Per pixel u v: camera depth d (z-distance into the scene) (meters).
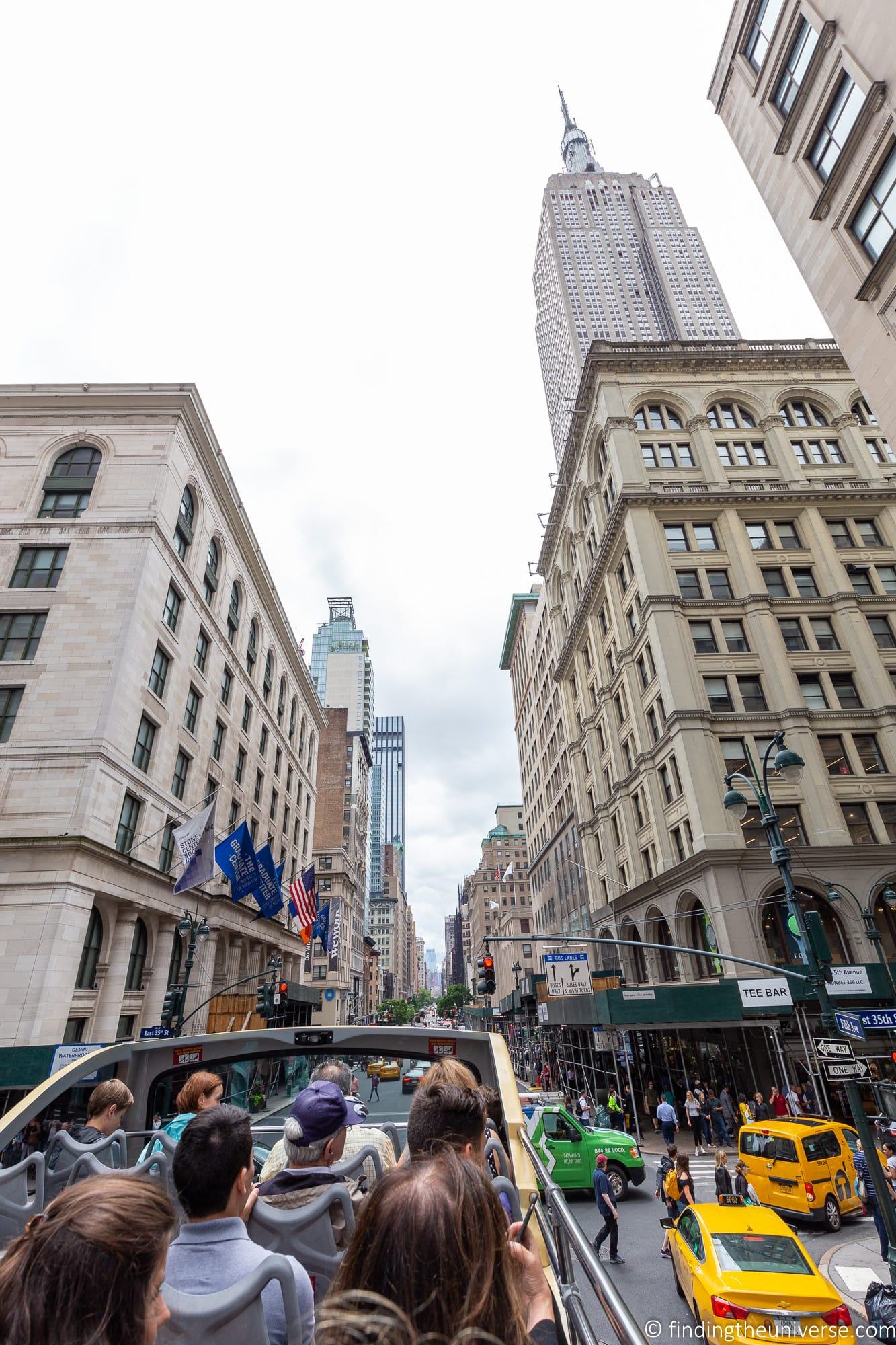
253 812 39.72
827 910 29.61
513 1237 2.54
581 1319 2.18
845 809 31.31
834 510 38.81
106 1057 4.64
